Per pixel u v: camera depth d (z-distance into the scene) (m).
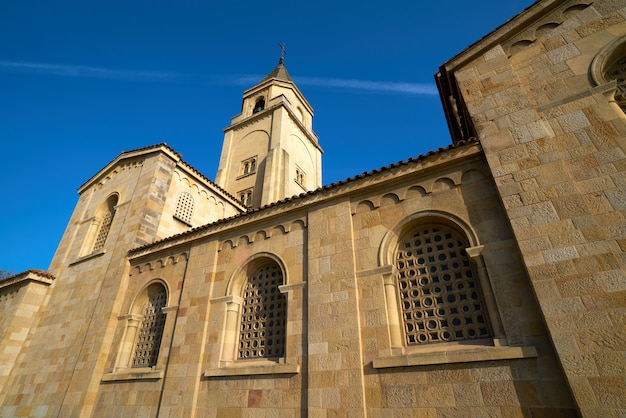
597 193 5.79
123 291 13.02
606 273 5.11
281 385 7.75
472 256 6.73
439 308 6.97
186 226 16.95
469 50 9.23
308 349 7.70
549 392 5.13
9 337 14.28
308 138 32.25
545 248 5.73
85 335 12.57
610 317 4.82
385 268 7.66
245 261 10.32
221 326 9.61
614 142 6.12
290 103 32.50
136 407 9.80
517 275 6.16
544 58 8.03
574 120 6.74
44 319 15.06
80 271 15.32
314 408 6.96
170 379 9.54
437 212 7.66
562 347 4.98
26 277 15.60
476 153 7.60
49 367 12.88
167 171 16.66
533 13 8.59
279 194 24.05
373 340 7.08
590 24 7.85
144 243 14.30
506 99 7.77
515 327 5.81
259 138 28.36
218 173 28.36
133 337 11.88
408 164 8.42
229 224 11.22
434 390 6.05
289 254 9.48
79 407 10.69
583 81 7.18
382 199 8.65
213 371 8.86
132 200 15.81
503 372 5.60
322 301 8.09
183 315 10.56
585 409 4.52
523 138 6.99
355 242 8.47
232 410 8.13
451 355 6.07
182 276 11.59
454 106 12.52
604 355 4.66
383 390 6.51
